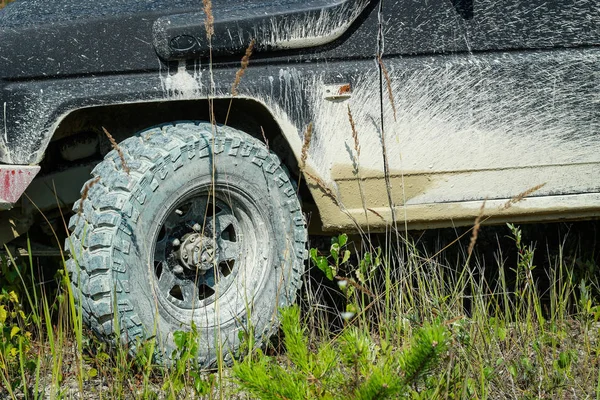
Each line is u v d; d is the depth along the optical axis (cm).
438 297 439
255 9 439
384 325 417
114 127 471
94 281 402
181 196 424
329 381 305
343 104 455
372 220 472
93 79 425
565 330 462
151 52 427
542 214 495
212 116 428
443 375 354
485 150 476
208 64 433
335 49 453
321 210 465
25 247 482
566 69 478
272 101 443
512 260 592
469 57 469
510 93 474
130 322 408
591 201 494
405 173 470
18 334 431
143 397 379
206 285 455
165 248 432
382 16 457
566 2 476
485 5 467
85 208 416
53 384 372
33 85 421
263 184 448
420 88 464
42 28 424
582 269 545
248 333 412
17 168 415
